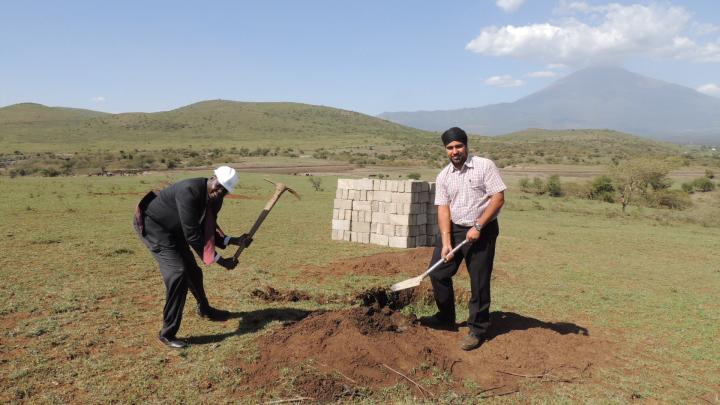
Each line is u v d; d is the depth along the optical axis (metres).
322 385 4.36
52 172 51.59
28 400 4.11
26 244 10.97
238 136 187.38
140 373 4.63
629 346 6.15
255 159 89.69
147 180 37.91
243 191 31.59
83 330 5.70
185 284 5.29
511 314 6.65
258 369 4.68
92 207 19.59
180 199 5.01
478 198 5.24
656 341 6.45
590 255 13.74
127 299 7.07
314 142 169.38
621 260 13.20
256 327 5.89
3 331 5.60
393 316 5.69
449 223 5.45
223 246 5.64
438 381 4.66
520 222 22.55
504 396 4.55
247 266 9.90
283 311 6.59
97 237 12.38
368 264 10.08
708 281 10.94
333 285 8.58
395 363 4.80
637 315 7.70
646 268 12.18
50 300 6.82
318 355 4.80
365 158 100.75
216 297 7.30
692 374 5.39
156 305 6.84
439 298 5.77
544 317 7.28
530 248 14.41
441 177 5.48
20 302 6.64
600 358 5.57
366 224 14.31
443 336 5.57
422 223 14.25
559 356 5.41
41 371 4.62
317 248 12.77
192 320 6.14
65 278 8.09
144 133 178.38
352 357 4.74
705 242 18.28
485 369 5.00
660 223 25.72
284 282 8.61
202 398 4.22
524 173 70.88
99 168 61.12
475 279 5.32
